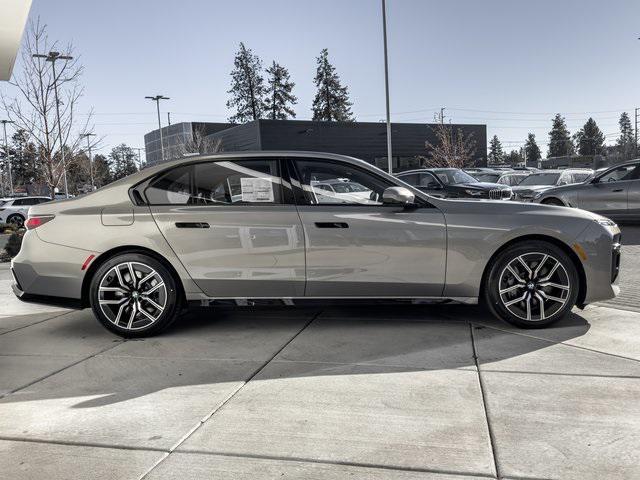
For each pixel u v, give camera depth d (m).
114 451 2.76
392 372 3.78
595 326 4.75
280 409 3.22
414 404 3.24
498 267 4.68
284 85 85.12
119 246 4.77
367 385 3.56
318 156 4.93
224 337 4.77
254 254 4.73
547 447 2.70
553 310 4.66
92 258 4.76
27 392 3.59
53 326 5.43
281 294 4.81
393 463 2.59
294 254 4.72
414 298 4.77
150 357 4.28
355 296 4.78
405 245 4.68
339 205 4.79
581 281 4.73
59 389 3.63
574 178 17.22
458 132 54.62
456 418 3.04
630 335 4.46
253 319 5.36
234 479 2.48
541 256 4.64
